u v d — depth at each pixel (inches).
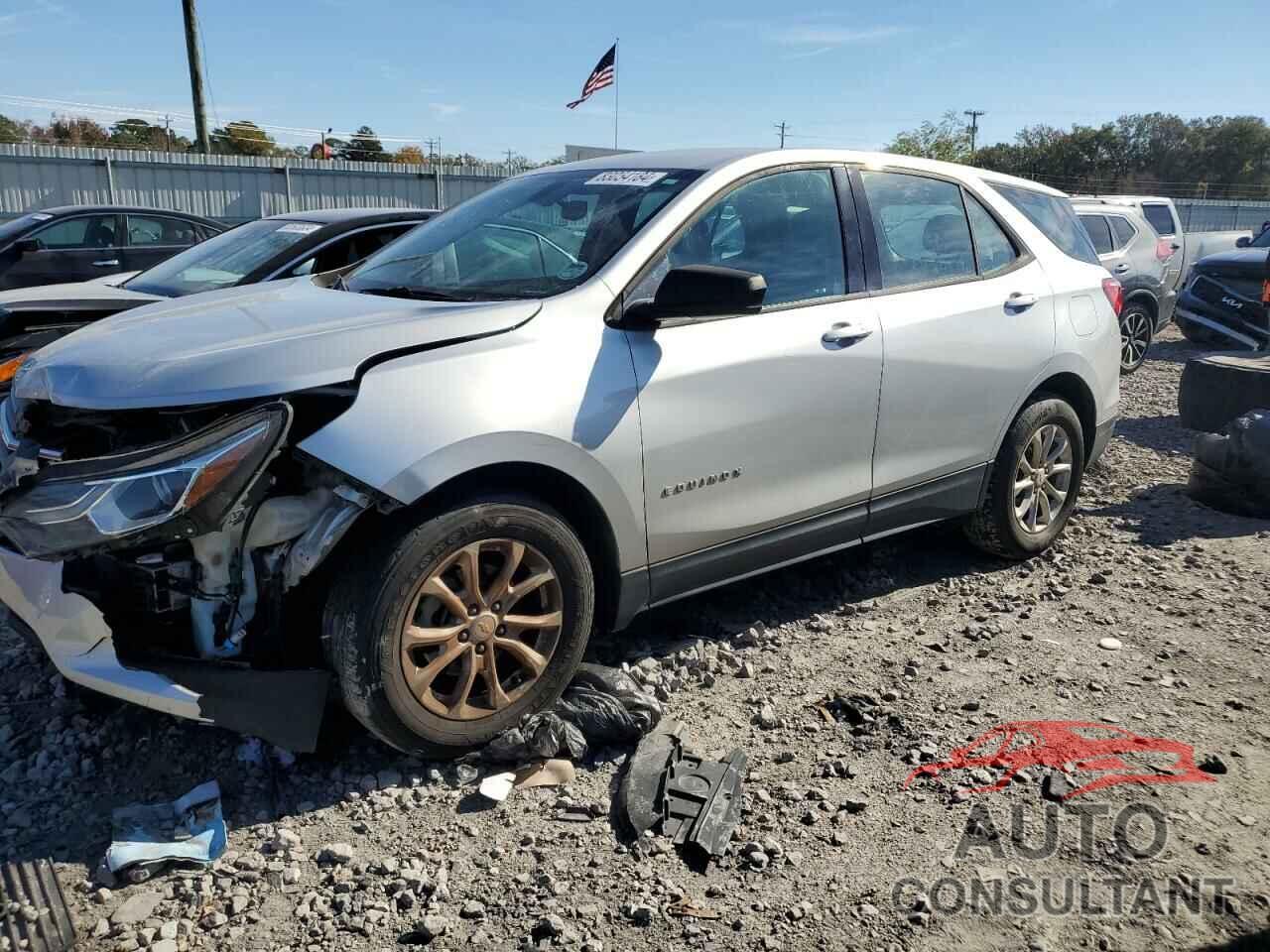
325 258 258.4
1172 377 428.8
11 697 142.9
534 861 110.9
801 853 111.3
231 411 115.6
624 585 138.9
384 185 1095.0
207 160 995.9
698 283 128.6
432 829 116.2
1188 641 162.9
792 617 171.8
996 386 180.1
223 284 252.5
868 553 198.4
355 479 113.8
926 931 99.8
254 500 115.6
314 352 118.8
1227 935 98.7
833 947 98.0
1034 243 194.7
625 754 131.3
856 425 160.2
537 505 126.8
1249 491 221.9
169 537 110.6
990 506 187.9
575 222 151.0
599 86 860.0
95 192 951.6
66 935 98.9
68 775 124.4
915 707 141.7
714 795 119.4
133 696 113.0
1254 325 422.0
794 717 139.3
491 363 124.6
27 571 113.3
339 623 117.6
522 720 130.3
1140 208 462.0
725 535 148.3
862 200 167.8
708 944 98.5
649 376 135.9
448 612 123.2
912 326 166.4
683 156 161.9
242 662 119.6
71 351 131.2
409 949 98.0
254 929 100.8
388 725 120.3
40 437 129.2
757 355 146.5
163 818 115.1
